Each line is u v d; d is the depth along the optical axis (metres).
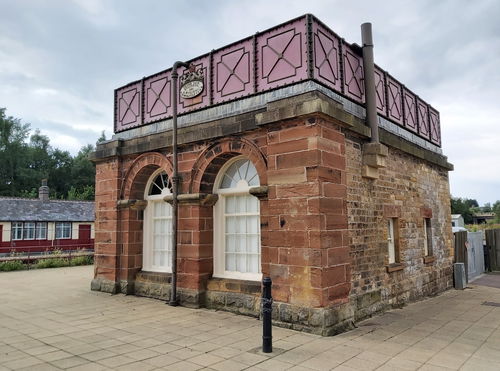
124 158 10.32
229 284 7.96
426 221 11.34
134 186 10.08
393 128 9.68
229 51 8.30
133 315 7.66
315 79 6.90
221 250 8.53
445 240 12.29
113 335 6.27
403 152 9.83
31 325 6.95
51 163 55.84
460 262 13.56
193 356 5.23
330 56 7.48
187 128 8.85
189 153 8.76
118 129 10.83
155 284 9.38
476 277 15.62
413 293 9.67
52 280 13.16
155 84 9.98
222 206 8.62
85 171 57.41
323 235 6.38
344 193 7.03
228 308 7.89
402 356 5.26
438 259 11.55
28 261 17.84
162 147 9.23
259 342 5.86
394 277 8.80
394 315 7.92
